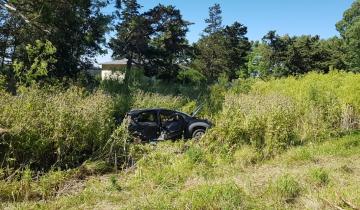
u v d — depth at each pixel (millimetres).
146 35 58312
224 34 84562
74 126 10500
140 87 32688
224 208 7230
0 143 9266
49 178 9102
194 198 7617
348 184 8953
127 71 35750
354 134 16344
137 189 8859
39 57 19125
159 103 24094
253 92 25109
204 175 9797
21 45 27844
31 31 27000
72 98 12227
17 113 10086
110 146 11180
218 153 11906
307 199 7762
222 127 12656
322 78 24516
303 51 73750
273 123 13109
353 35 80000
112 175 9906
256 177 9719
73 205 7902
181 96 27844
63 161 10266
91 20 34969
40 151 9867
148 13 58406
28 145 9680
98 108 11789
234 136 12516
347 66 79500
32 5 25828
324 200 7656
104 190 8797
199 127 15133
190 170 10266
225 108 14633
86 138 10758
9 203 7938
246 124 12852
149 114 14930
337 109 17391
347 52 82062
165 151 11977
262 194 8133
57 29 29844
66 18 30391
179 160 10820
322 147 13344
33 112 10297
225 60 80250
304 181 9016
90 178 9766
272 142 12602
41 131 10070
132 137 12281
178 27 58562
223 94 24297
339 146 13469
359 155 12336
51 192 8641
